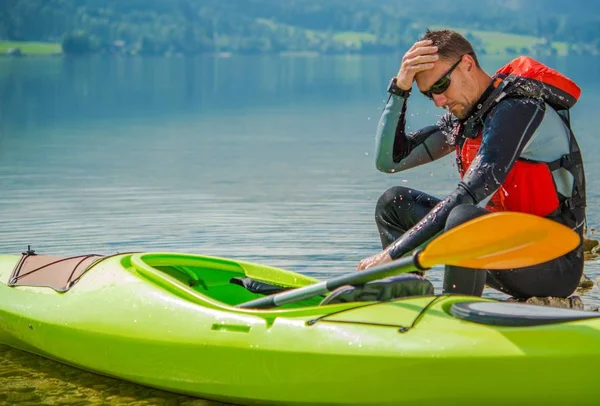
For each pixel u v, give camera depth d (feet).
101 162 49.52
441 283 21.94
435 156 18.37
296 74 209.46
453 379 12.74
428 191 37.19
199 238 27.68
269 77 190.90
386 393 13.15
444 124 18.16
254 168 46.70
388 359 13.04
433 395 12.89
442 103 16.28
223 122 79.15
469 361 12.63
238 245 26.58
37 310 17.30
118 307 16.14
